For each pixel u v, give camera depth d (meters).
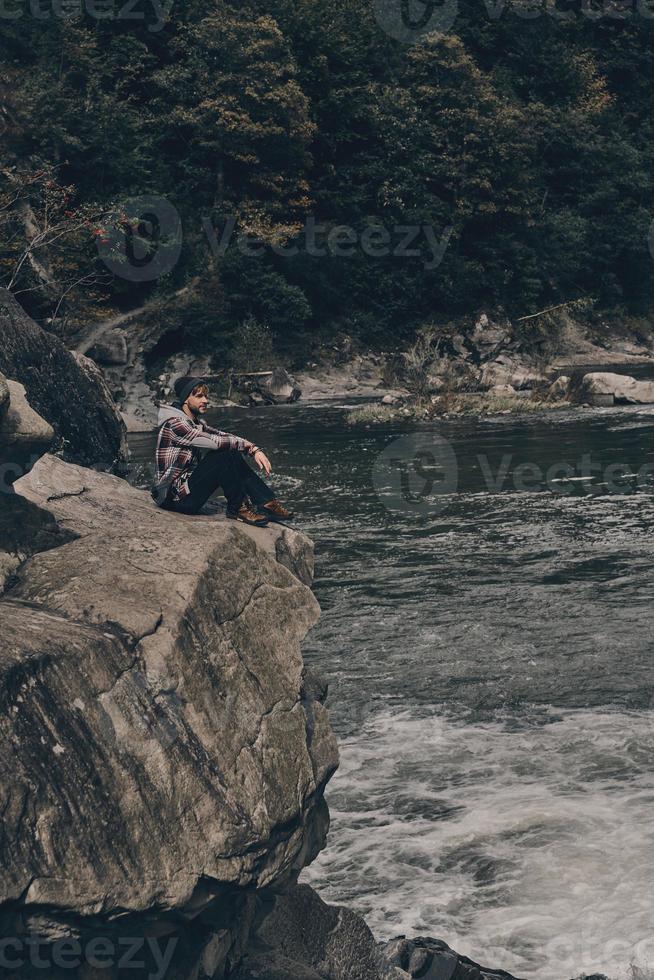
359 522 16.50
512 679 9.02
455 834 6.20
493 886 5.62
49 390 11.59
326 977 4.29
